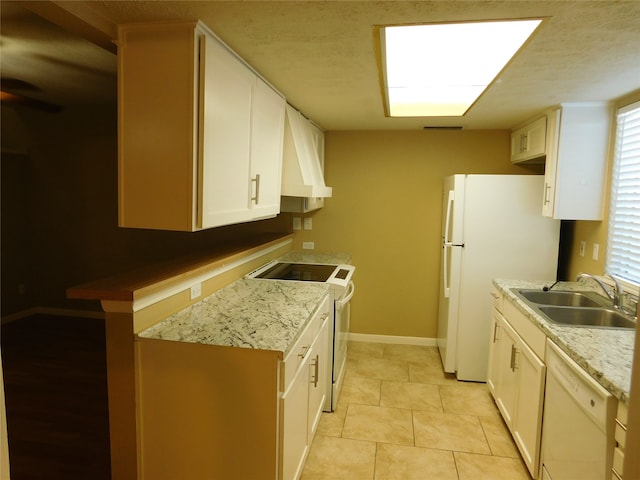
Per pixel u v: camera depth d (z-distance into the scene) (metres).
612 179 2.78
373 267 4.26
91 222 4.78
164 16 1.60
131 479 1.82
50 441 2.52
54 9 1.43
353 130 4.15
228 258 2.62
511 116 3.31
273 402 1.68
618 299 2.40
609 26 1.60
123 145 1.75
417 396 3.23
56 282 4.93
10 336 4.28
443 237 3.93
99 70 2.88
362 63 2.10
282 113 2.73
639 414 0.79
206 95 1.71
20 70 2.89
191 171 1.71
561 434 1.89
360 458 2.46
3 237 4.60
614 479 1.47
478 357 3.46
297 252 4.25
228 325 1.93
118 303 1.73
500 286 2.92
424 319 4.25
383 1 1.44
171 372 1.75
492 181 3.34
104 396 3.06
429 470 2.37
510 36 1.71
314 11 1.53
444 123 3.68
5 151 4.59
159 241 4.63
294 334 1.83
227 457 1.74
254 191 2.28
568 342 1.85
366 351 4.11
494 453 2.53
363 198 4.21
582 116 2.86
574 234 3.32
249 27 1.69
